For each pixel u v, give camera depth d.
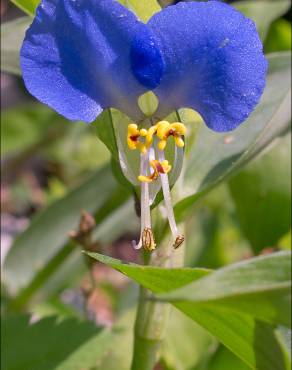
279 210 0.17
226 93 0.12
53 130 0.26
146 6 0.12
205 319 0.11
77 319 0.15
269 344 0.11
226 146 0.14
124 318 0.18
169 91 0.12
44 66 0.12
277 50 0.20
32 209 0.29
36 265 0.19
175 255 0.13
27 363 0.15
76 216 0.19
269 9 0.19
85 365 0.15
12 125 0.25
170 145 0.12
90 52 0.12
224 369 0.17
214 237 0.21
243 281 0.10
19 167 0.28
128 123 0.12
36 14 0.12
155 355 0.14
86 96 0.12
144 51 0.12
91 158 0.26
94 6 0.12
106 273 0.25
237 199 0.17
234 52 0.12
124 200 0.17
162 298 0.10
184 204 0.13
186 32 0.12
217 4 0.12
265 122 0.14
